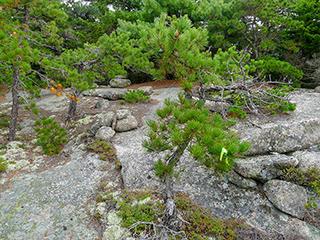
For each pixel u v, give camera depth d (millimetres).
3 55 5172
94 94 13594
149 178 5582
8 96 14742
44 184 5699
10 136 8094
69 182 5793
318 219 4230
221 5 14500
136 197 5031
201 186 5230
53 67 6504
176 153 3959
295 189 4574
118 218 4547
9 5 6953
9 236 4168
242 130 6582
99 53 8328
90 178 5949
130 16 16719
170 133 3555
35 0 7254
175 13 16016
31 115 11328
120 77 18406
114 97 12938
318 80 11969
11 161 6707
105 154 6918
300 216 4316
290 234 4070
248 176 5000
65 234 4223
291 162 4816
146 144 3785
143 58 7953
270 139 5602
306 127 5699
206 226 4207
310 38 12344
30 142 8312
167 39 3947
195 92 5270
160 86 15977
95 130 8328
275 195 4613
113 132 8141
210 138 2875
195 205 4715
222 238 4020
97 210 4770
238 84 4957
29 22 8062
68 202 5086
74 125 9508
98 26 17484
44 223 4492
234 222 4363
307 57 13273
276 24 12195
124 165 6160
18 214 4711
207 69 4137
